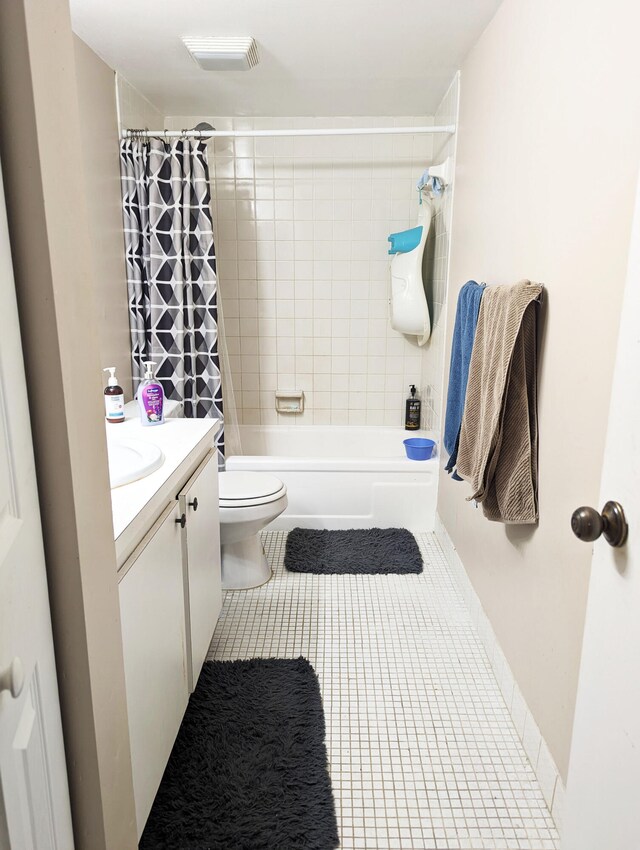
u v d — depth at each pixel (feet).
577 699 3.27
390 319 11.77
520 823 4.68
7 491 2.14
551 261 4.92
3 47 2.11
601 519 2.83
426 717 5.83
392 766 5.23
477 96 7.50
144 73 8.57
